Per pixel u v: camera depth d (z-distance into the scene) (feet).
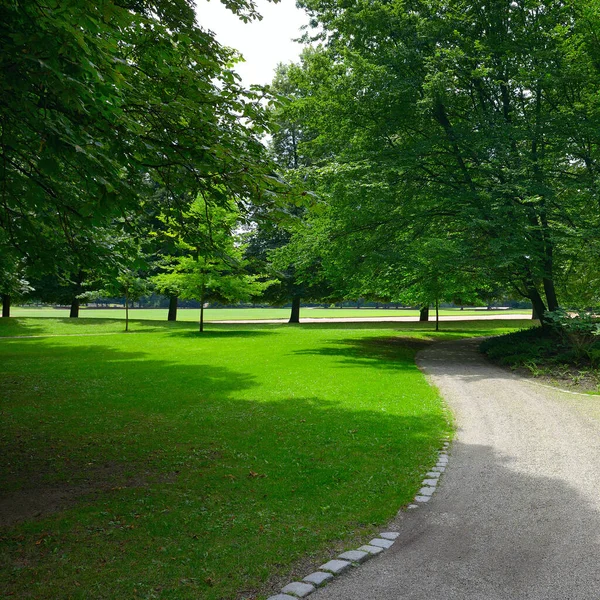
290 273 123.03
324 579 12.84
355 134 65.41
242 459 23.36
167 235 24.20
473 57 58.95
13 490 19.52
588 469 21.68
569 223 60.70
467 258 59.77
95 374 47.67
